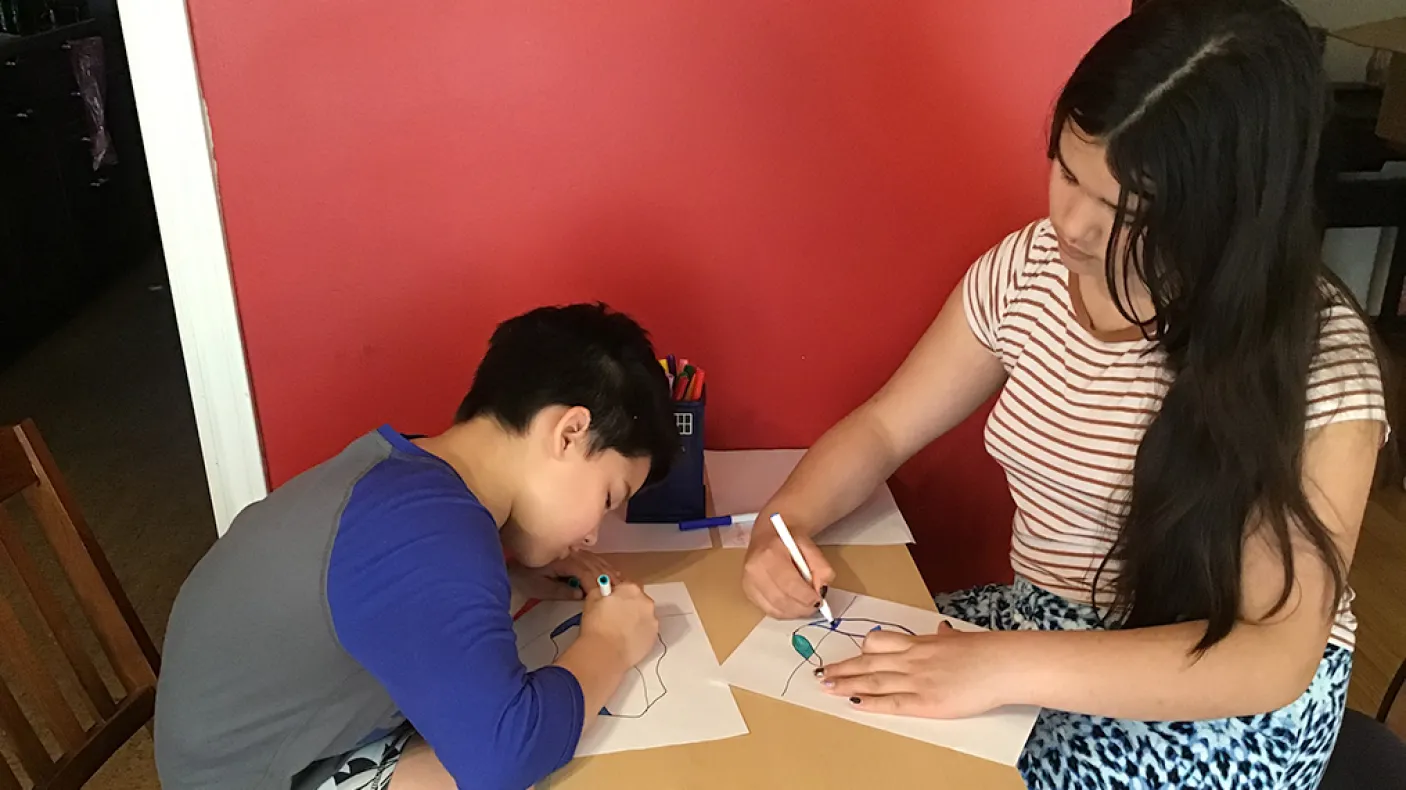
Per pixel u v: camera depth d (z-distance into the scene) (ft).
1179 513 3.14
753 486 4.46
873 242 4.54
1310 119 2.73
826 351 4.73
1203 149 2.71
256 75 4.01
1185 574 3.21
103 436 9.55
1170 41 2.68
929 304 4.67
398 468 2.96
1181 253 2.87
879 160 4.40
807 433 4.89
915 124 4.35
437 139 4.19
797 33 4.16
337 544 2.81
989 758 2.92
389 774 3.00
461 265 4.40
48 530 3.66
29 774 3.36
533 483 3.19
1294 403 2.98
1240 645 3.05
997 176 4.46
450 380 4.58
